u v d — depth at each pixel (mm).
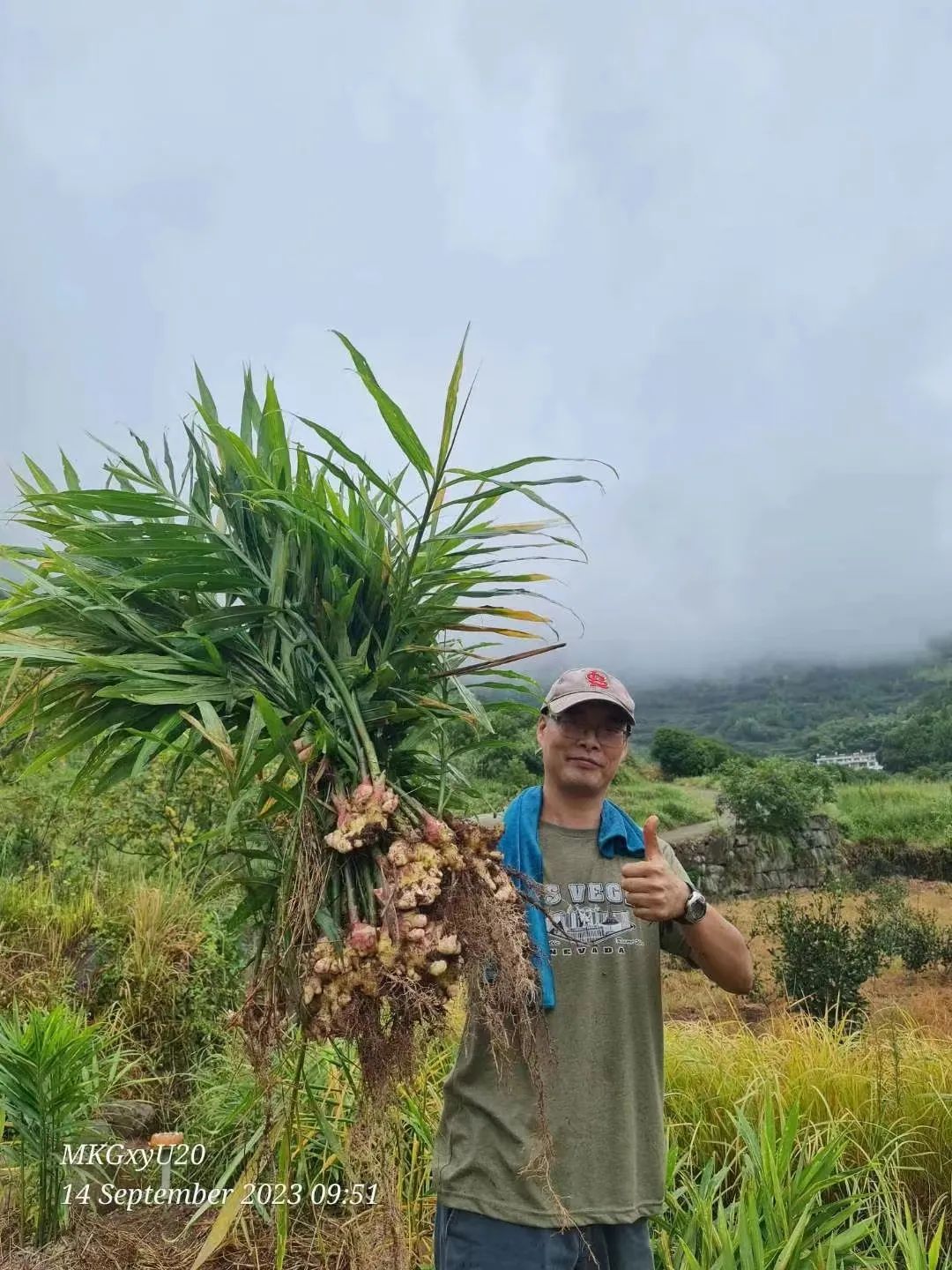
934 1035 5867
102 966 5293
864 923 9422
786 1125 3109
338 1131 3227
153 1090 4508
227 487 2055
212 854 2152
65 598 1814
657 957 2188
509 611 2086
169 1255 3096
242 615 1886
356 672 1943
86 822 6809
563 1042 2023
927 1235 3375
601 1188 1975
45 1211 3250
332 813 1784
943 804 17656
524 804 2254
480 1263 1937
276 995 1725
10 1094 3256
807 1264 2697
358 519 2133
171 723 1817
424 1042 1698
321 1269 2861
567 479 1799
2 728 1903
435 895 1624
